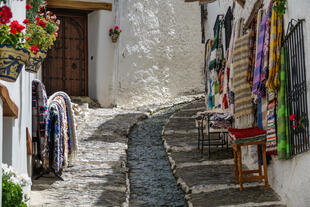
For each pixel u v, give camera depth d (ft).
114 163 25.13
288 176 17.38
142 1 47.42
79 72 48.21
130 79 46.32
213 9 37.93
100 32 46.16
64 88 47.62
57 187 20.68
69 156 23.75
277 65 17.47
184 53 48.96
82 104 42.86
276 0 17.48
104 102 46.19
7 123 15.62
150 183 22.26
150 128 35.35
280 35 17.61
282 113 16.98
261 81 19.21
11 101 14.89
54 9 46.88
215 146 28.17
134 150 28.96
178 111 41.11
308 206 15.24
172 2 48.73
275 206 17.39
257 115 21.99
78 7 45.44
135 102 46.16
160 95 47.09
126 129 34.04
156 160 26.55
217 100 30.78
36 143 21.63
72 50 47.98
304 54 15.37
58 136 21.40
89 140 30.58
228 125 25.40
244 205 17.62
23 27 12.59
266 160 19.76
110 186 20.99
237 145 19.31
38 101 21.27
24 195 16.24
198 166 23.98
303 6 15.55
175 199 19.83
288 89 16.88
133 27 46.80
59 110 21.83
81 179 22.04
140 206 18.93
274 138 18.13
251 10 22.67
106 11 46.39
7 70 12.57
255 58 21.48
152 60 47.24
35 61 18.75
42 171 22.41
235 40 22.97
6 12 12.36
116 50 46.70
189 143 28.96
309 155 15.11
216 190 19.89
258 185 20.11
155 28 47.70
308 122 15.01
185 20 49.37
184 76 48.75
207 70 34.60
